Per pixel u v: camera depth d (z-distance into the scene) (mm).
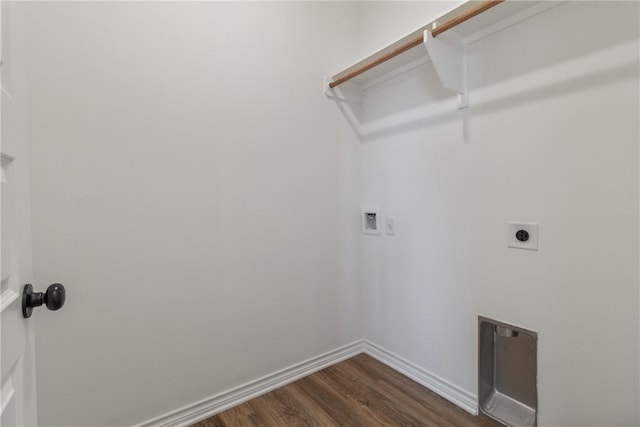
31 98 1089
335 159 1950
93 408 1240
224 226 1538
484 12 1267
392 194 1870
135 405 1330
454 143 1534
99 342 1244
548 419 1264
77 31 1166
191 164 1435
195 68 1433
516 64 1291
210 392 1522
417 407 1555
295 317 1807
